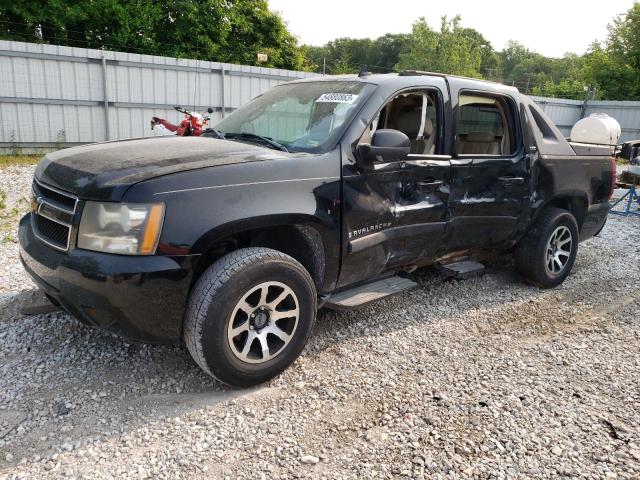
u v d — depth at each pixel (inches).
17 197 298.4
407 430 101.9
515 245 183.8
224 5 933.8
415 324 151.4
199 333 103.3
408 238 141.6
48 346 126.3
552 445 98.8
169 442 95.6
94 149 124.0
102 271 97.3
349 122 129.1
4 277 168.4
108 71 522.9
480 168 157.2
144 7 824.3
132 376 116.1
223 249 119.5
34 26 764.0
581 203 197.9
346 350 133.2
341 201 123.2
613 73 1359.5
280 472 89.4
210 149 120.2
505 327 153.6
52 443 93.7
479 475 90.4
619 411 111.3
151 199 98.4
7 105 482.0
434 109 149.6
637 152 340.5
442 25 1310.3
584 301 178.1
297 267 114.5
